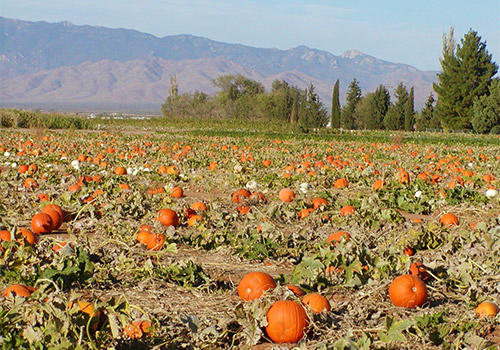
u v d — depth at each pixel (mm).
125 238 8430
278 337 5082
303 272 6477
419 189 13672
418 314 5789
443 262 7715
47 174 14297
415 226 9828
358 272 6676
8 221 8969
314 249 8172
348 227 9844
